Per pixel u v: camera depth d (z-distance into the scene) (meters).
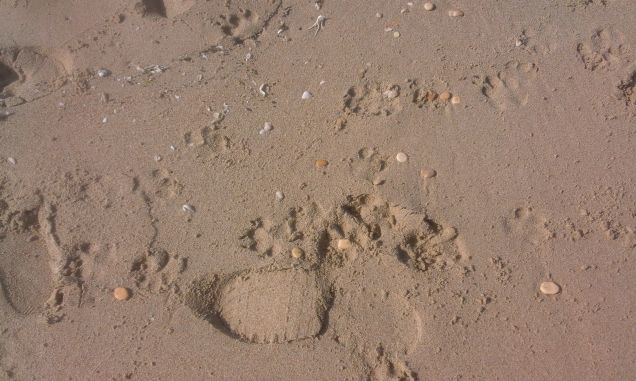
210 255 0.65
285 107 0.71
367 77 0.73
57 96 0.74
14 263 0.66
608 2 0.77
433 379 0.59
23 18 0.79
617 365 0.59
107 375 0.61
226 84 0.73
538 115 0.70
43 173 0.70
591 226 0.64
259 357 0.60
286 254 0.64
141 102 0.73
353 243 0.64
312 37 0.76
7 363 0.62
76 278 0.65
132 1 0.79
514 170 0.67
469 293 0.62
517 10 0.76
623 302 0.61
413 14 0.77
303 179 0.67
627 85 0.71
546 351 0.60
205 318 0.62
